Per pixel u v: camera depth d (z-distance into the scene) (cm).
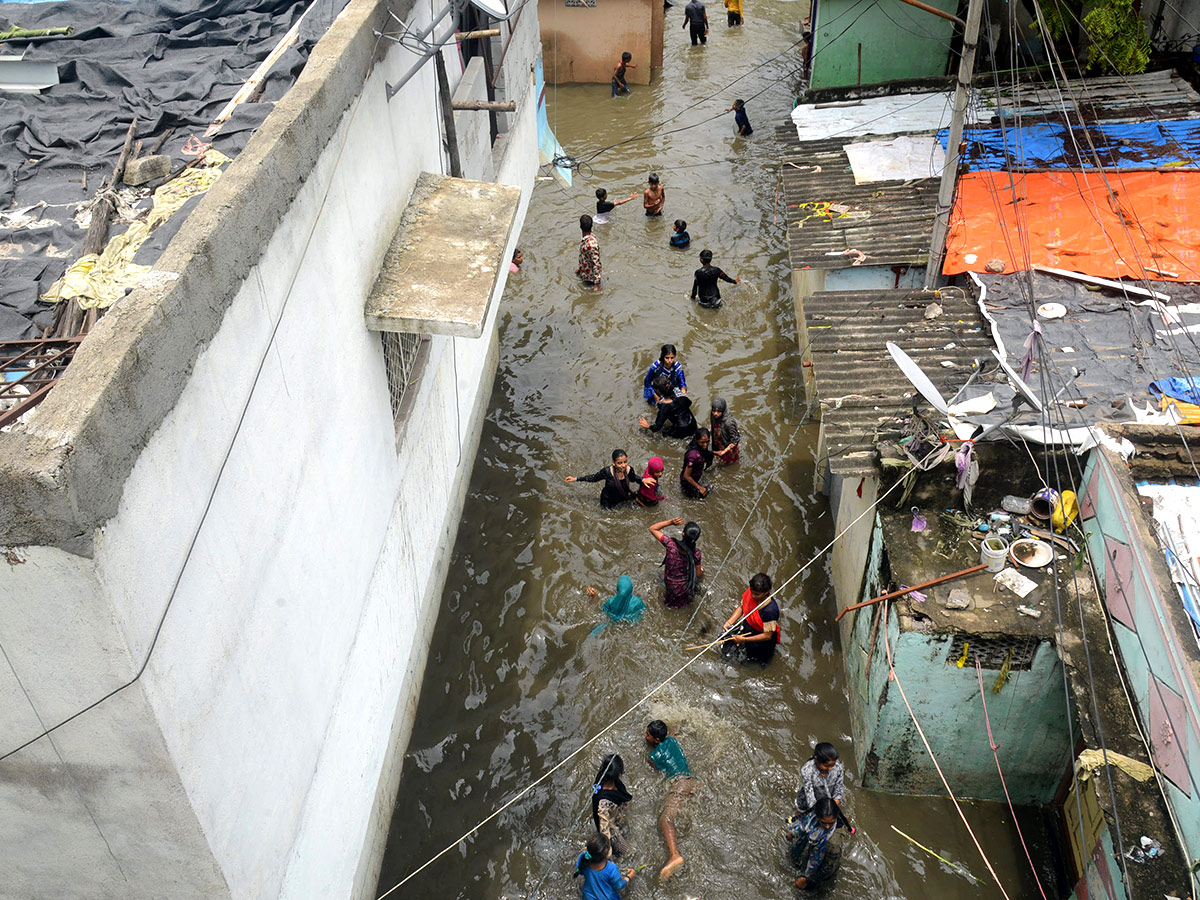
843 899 750
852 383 866
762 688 909
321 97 517
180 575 372
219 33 825
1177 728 557
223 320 406
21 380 432
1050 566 740
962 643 710
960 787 808
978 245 1018
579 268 1534
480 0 564
